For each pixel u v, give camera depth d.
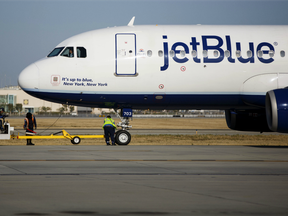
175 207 23.23
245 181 32.28
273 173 36.81
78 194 26.73
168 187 29.45
